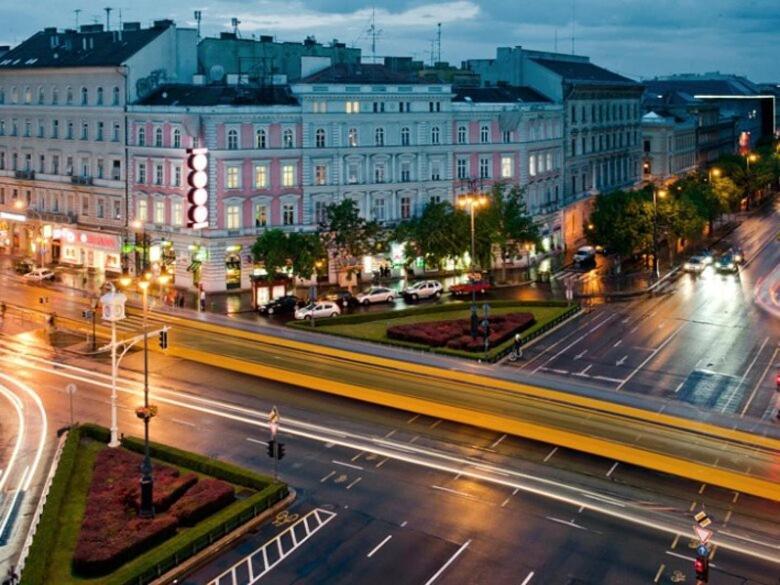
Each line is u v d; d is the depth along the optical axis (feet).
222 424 208.85
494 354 265.13
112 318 196.24
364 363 260.21
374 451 191.72
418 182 400.88
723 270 420.77
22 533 157.69
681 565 145.28
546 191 450.71
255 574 143.33
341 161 383.24
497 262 418.92
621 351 275.59
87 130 410.31
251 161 363.15
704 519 132.16
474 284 327.67
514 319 302.66
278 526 159.22
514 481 176.55
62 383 241.96
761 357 268.00
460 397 227.61
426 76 451.94
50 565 142.72
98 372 252.21
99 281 383.65
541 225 418.31
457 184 411.34
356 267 367.25
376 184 391.45
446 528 157.89
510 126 414.82
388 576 142.10
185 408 220.23
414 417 212.23
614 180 540.93
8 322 308.60
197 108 352.49
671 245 480.23
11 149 454.40
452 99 416.46
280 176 371.15
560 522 159.74
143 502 156.97
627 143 556.51
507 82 476.54
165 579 140.87
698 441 198.08
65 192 423.64
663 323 314.55
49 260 430.61
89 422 207.10
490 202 390.21
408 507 165.99
